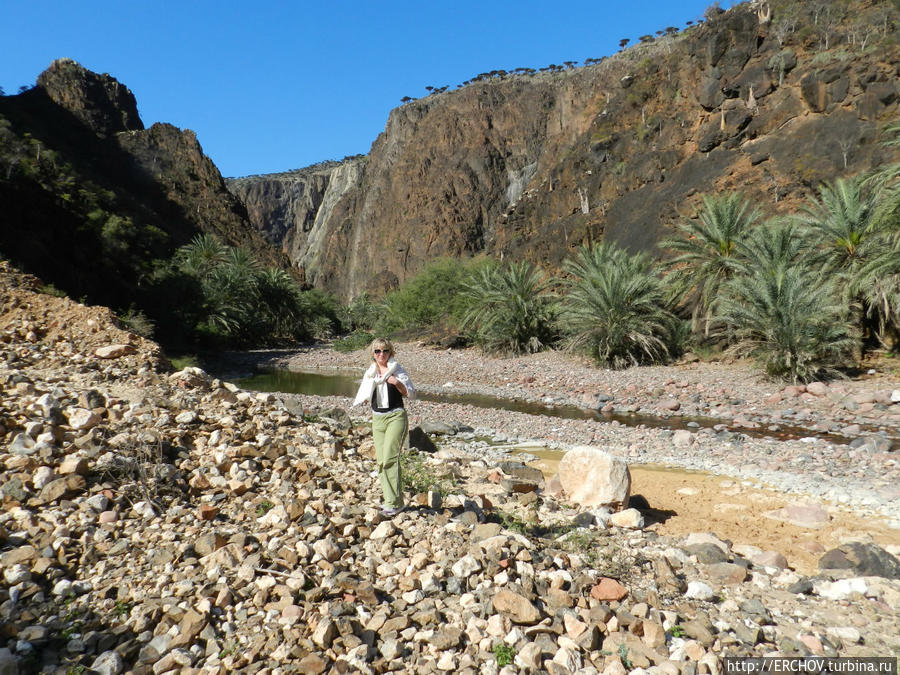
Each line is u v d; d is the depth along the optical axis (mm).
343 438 7137
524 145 139125
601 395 17375
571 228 53125
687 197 38500
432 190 141000
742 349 19641
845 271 18047
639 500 6586
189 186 116250
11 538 3635
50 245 33594
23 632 2910
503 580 3496
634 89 59844
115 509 4117
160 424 5492
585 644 2980
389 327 48094
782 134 36219
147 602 3180
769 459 9344
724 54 42469
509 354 30297
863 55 33344
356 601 3320
